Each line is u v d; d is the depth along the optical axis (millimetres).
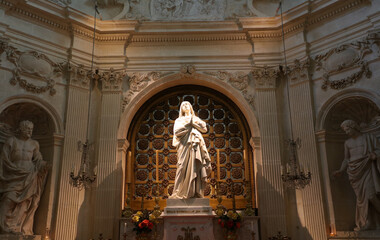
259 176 10680
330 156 10164
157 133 12016
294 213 10250
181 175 9758
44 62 10562
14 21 10289
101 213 10273
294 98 10953
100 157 10766
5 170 9383
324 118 10344
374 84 9531
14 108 10109
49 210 9781
